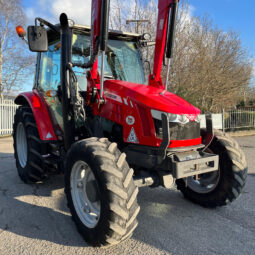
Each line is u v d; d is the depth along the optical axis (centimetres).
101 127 289
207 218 293
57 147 374
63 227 269
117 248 230
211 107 1562
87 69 338
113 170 214
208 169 267
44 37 287
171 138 251
